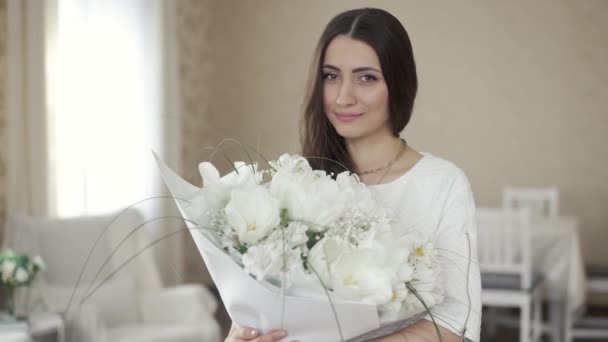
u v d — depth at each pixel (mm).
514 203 6234
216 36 6688
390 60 1402
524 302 4055
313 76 1478
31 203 4262
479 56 6340
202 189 1207
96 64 4910
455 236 1401
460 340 1328
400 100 1449
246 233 1153
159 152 5473
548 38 6254
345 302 1130
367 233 1180
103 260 3785
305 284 1143
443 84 6387
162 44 5531
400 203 1461
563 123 6258
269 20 6629
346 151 1532
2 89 4258
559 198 6277
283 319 1174
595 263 6223
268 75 6645
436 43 6387
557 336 4727
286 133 6617
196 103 6477
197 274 6375
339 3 6539
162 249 5418
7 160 4219
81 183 4684
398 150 1515
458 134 6379
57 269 3709
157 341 3307
